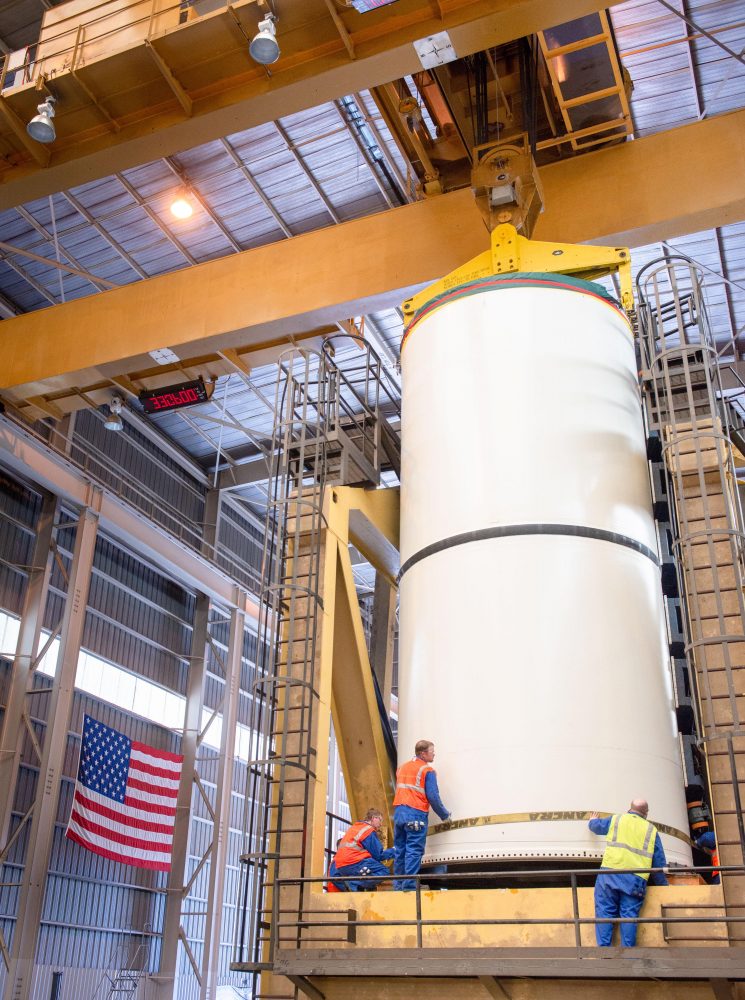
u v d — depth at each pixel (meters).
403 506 13.01
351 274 20.41
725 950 8.10
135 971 30.77
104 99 18.06
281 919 10.91
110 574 33.44
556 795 10.27
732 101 24.70
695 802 12.20
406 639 12.08
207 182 26.98
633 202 18.12
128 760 30.33
